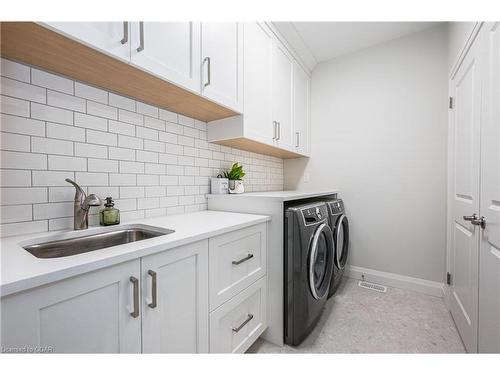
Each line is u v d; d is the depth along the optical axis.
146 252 0.75
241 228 1.21
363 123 2.44
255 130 1.75
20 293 0.52
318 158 2.71
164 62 1.07
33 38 0.77
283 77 2.14
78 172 1.08
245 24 1.64
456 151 1.70
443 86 2.06
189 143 1.65
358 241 2.47
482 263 1.18
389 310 1.84
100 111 1.16
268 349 1.41
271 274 1.46
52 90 1.00
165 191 1.48
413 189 2.20
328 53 2.50
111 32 0.87
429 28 2.11
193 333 0.94
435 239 2.10
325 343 1.46
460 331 1.50
